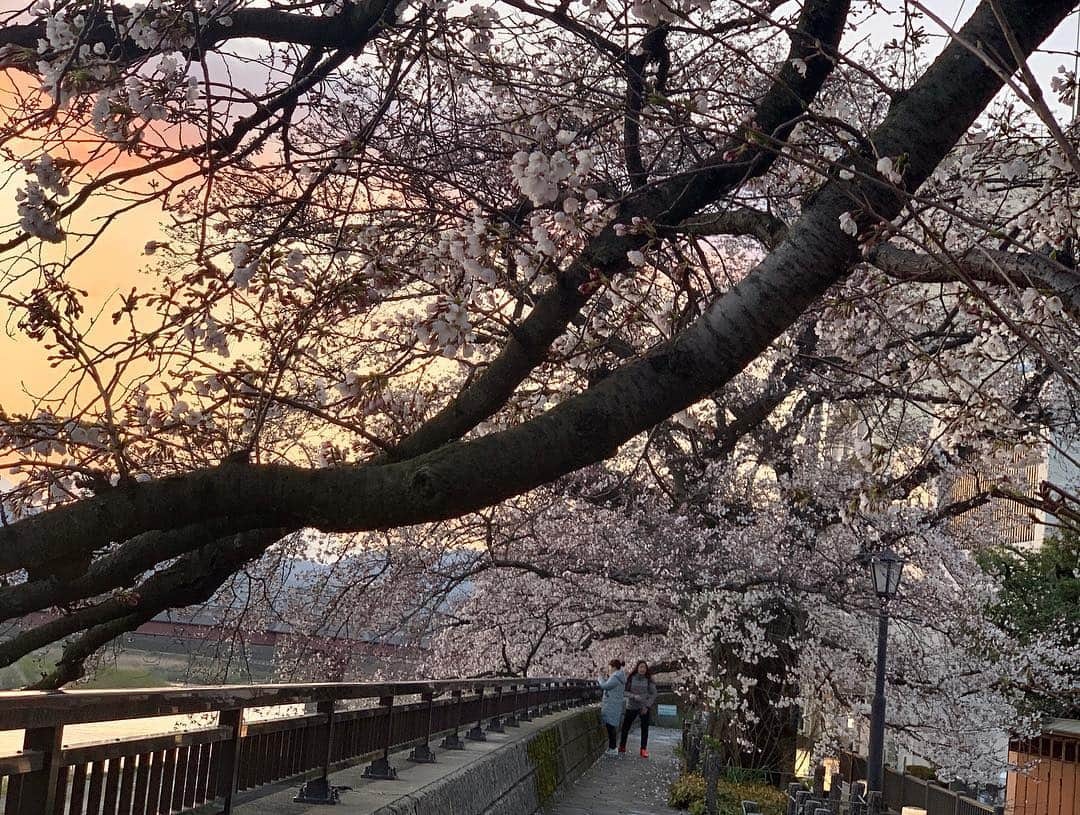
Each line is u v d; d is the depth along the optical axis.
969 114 3.74
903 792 19.98
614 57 4.98
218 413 4.95
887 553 14.52
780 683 19.17
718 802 16.02
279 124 4.91
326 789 6.77
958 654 17.91
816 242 3.58
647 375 3.46
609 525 17.64
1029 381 12.38
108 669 7.61
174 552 3.71
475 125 5.82
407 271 5.32
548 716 20.19
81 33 3.84
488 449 3.28
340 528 3.30
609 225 4.95
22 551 3.13
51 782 3.53
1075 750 22.28
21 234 3.78
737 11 5.41
